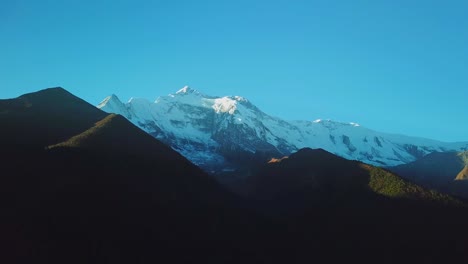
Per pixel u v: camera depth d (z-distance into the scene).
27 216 105.12
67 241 103.38
